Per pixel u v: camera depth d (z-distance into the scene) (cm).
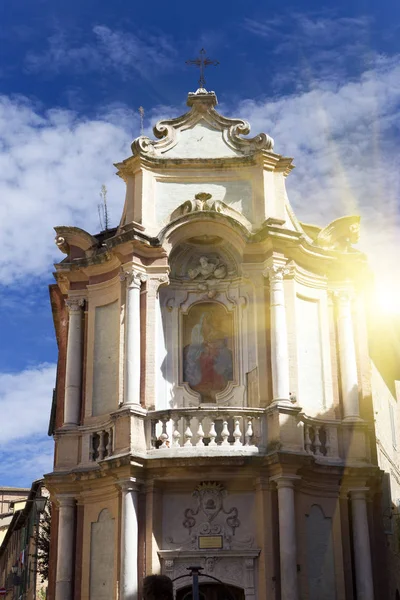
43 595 4519
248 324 2581
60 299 2844
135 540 2291
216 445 2348
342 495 2473
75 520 2509
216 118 2781
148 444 2373
